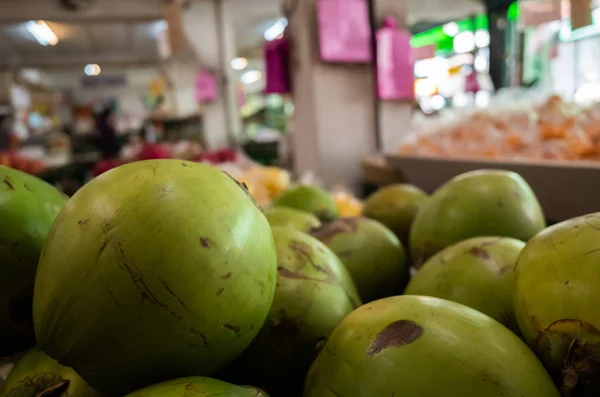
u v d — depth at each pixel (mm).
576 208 1122
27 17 4793
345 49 2586
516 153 1528
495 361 408
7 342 580
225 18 5816
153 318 412
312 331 564
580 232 468
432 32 5312
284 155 5496
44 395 480
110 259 409
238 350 480
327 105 2676
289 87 3018
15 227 535
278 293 567
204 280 421
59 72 12047
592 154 1319
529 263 487
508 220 733
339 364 451
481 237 661
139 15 4902
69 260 417
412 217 1014
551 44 2877
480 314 465
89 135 8086
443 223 769
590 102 1601
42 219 562
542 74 2879
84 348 421
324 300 581
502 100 1945
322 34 2549
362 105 2740
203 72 5762
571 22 1480
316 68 2643
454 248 645
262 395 453
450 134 1874
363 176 2537
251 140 6324
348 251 762
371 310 482
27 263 542
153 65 9500
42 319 426
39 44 8398
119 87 13922
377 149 2768
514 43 2934
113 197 429
